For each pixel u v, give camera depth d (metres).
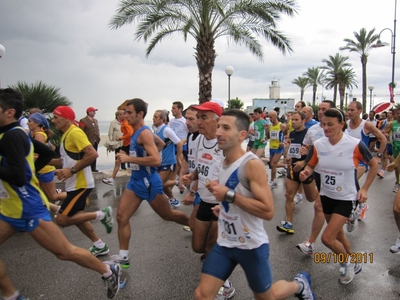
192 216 3.83
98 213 4.25
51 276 3.88
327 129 3.54
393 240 5.10
